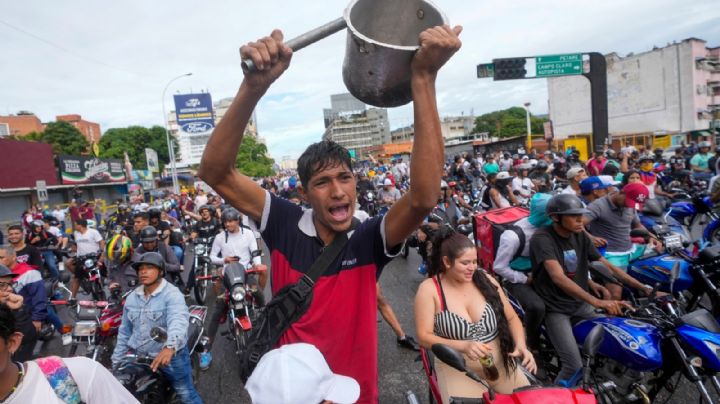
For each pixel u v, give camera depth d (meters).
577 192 7.03
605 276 3.75
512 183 9.80
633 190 4.00
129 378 3.19
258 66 1.30
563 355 3.14
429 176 1.39
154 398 3.36
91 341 4.29
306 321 1.61
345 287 1.62
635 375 2.93
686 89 44.69
